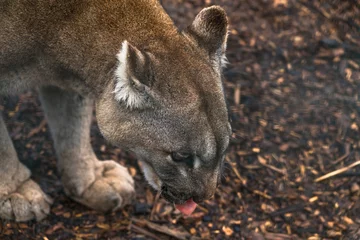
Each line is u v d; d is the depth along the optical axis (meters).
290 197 11.37
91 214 10.68
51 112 10.37
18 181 10.34
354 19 15.13
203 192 9.01
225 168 11.70
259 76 13.66
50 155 11.66
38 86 9.84
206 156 8.67
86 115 10.46
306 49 14.36
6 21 9.06
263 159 11.99
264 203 11.26
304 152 12.19
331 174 11.78
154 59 8.51
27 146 11.80
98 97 9.30
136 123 8.71
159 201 11.05
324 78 13.74
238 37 14.48
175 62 8.58
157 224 10.70
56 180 11.20
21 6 9.05
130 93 8.44
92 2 9.11
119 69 8.35
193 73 8.58
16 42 9.12
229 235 10.70
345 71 13.91
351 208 11.22
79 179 10.63
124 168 11.26
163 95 8.45
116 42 8.95
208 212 10.96
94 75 9.16
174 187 9.10
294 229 10.90
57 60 9.30
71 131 10.41
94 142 11.96
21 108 12.52
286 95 13.30
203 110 8.51
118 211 10.80
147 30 8.95
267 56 14.13
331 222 11.01
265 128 12.56
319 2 15.44
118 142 8.98
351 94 13.41
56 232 10.34
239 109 12.88
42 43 9.20
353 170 11.87
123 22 9.02
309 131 12.59
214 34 8.95
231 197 11.27
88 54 9.09
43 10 9.08
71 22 9.10
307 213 11.14
